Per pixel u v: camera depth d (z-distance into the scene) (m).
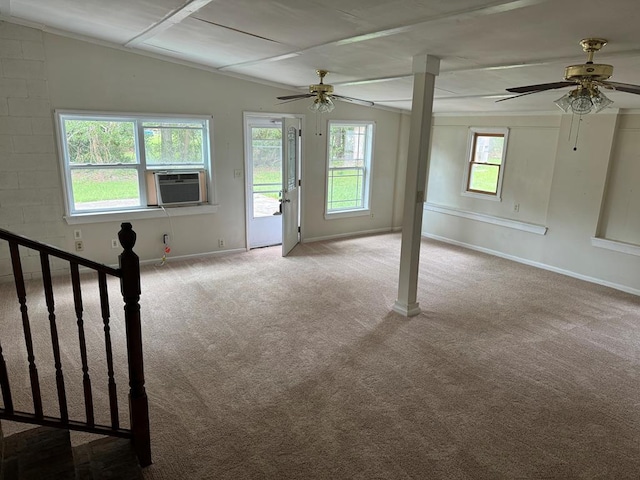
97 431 2.12
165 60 5.10
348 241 7.04
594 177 5.28
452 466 2.35
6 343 3.46
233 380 3.09
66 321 3.87
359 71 4.46
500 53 3.18
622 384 3.17
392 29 2.85
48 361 3.22
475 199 6.77
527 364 3.42
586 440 2.57
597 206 5.29
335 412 2.77
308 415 2.73
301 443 2.49
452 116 6.93
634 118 4.91
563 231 5.67
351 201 7.39
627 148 5.02
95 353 3.36
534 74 3.64
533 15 2.32
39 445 2.01
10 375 3.03
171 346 3.54
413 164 3.92
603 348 3.71
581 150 5.37
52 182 4.79
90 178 5.06
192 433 2.54
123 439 2.27
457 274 5.61
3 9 4.04
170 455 2.37
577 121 5.36
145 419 2.22
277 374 3.18
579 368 3.38
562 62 3.12
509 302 4.70
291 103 6.20
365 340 3.73
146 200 5.42
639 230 5.00
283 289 4.86
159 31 3.90
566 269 5.70
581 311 4.50
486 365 3.38
